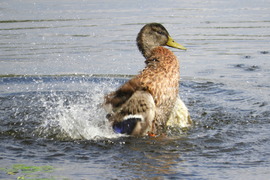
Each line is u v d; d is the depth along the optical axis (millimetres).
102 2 24484
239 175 7168
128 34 17781
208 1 24766
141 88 9516
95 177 7133
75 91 12734
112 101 9719
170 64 9758
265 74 13883
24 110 11117
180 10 22203
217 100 11789
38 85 13289
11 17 20828
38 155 8156
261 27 18844
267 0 24688
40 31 18453
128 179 7047
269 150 8273
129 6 23234
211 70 14383
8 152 8305
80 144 8789
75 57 15500
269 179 6996
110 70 14422
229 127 9789
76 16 20891
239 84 13078
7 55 15703
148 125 9375
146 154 8203
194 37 17547
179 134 9406
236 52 16062
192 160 7859
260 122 10062
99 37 17562
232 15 21078
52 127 9805
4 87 13125
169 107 9859
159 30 10992
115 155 8156
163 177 7121
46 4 23938
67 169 7469
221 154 8125
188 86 13047
